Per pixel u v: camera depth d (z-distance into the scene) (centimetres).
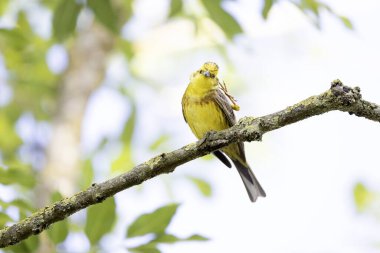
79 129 1298
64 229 741
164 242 721
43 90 1490
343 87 595
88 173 1169
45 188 1122
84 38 1407
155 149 1268
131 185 636
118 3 1373
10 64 1428
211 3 994
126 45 1457
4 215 756
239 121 638
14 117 1471
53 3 1413
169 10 1121
